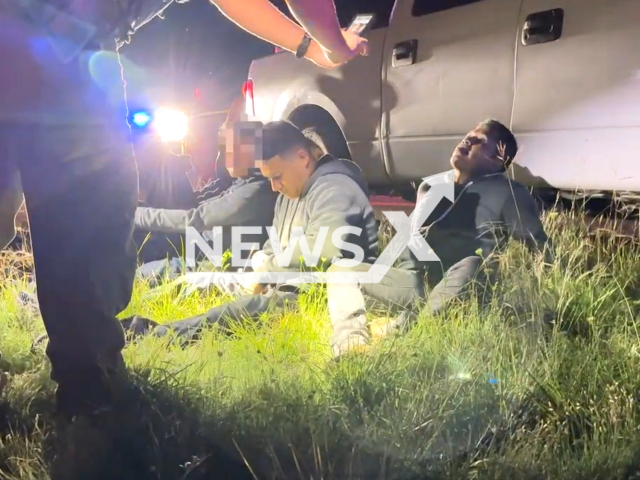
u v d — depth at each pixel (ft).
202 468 6.43
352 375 7.73
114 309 6.68
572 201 11.80
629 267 10.51
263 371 7.90
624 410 6.91
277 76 16.89
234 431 6.75
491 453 6.37
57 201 6.36
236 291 11.19
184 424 6.91
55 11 6.10
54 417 6.96
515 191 10.55
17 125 6.25
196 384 7.66
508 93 11.97
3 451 6.63
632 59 10.16
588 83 10.74
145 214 12.96
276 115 16.84
